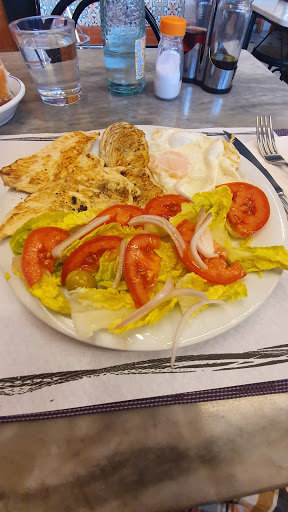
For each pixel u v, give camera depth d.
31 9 0.80
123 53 0.47
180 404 0.20
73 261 0.25
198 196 0.29
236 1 0.42
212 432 0.19
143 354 0.22
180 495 0.17
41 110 0.49
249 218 0.29
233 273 0.24
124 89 0.52
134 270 0.23
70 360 0.22
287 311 0.25
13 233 0.26
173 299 0.22
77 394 0.20
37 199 0.30
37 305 0.23
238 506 0.29
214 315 0.22
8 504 0.16
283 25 0.85
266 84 0.57
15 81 0.46
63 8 0.66
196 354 0.22
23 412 0.19
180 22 0.42
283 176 0.37
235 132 0.44
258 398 0.21
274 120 0.48
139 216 0.27
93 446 0.19
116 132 0.39
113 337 0.21
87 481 0.17
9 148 0.40
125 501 0.17
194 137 0.39
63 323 0.22
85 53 0.65
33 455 0.18
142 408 0.20
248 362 0.22
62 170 0.34
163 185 0.35
